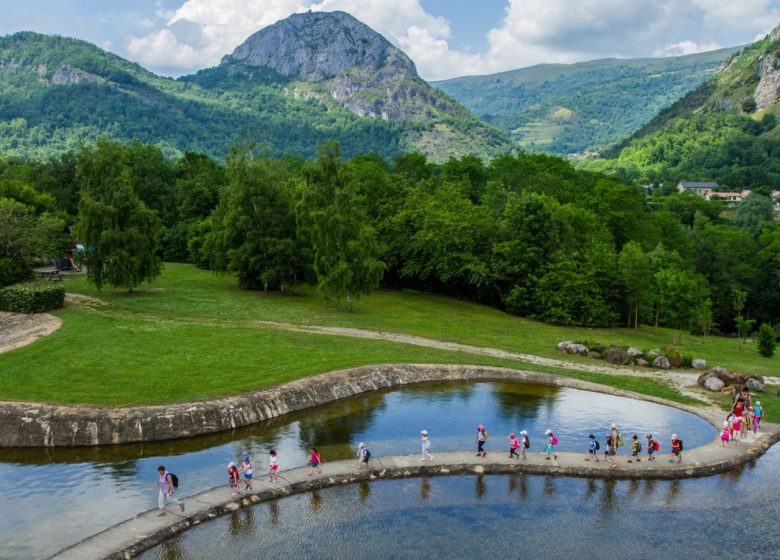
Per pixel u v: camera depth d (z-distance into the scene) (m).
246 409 41.16
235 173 76.81
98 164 65.56
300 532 28.47
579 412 45.56
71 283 73.44
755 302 111.25
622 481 35.22
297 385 45.28
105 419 37.25
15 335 51.22
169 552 26.52
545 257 84.19
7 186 85.56
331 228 68.88
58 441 36.09
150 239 68.94
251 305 69.94
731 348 74.06
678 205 182.12
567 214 85.56
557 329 75.00
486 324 73.56
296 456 36.41
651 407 47.25
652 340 74.00
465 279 87.62
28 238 61.56
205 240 85.75
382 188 96.69
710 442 40.66
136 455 35.69
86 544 26.19
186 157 135.00
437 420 43.06
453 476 34.97
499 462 35.94
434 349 58.84
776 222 174.00
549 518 30.66
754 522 30.80
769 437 41.50
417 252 87.19
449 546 27.72
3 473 32.91
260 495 31.33
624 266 78.38
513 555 27.23
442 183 113.62
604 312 79.88
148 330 55.09
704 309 76.75
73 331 52.44
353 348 55.97
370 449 37.72
